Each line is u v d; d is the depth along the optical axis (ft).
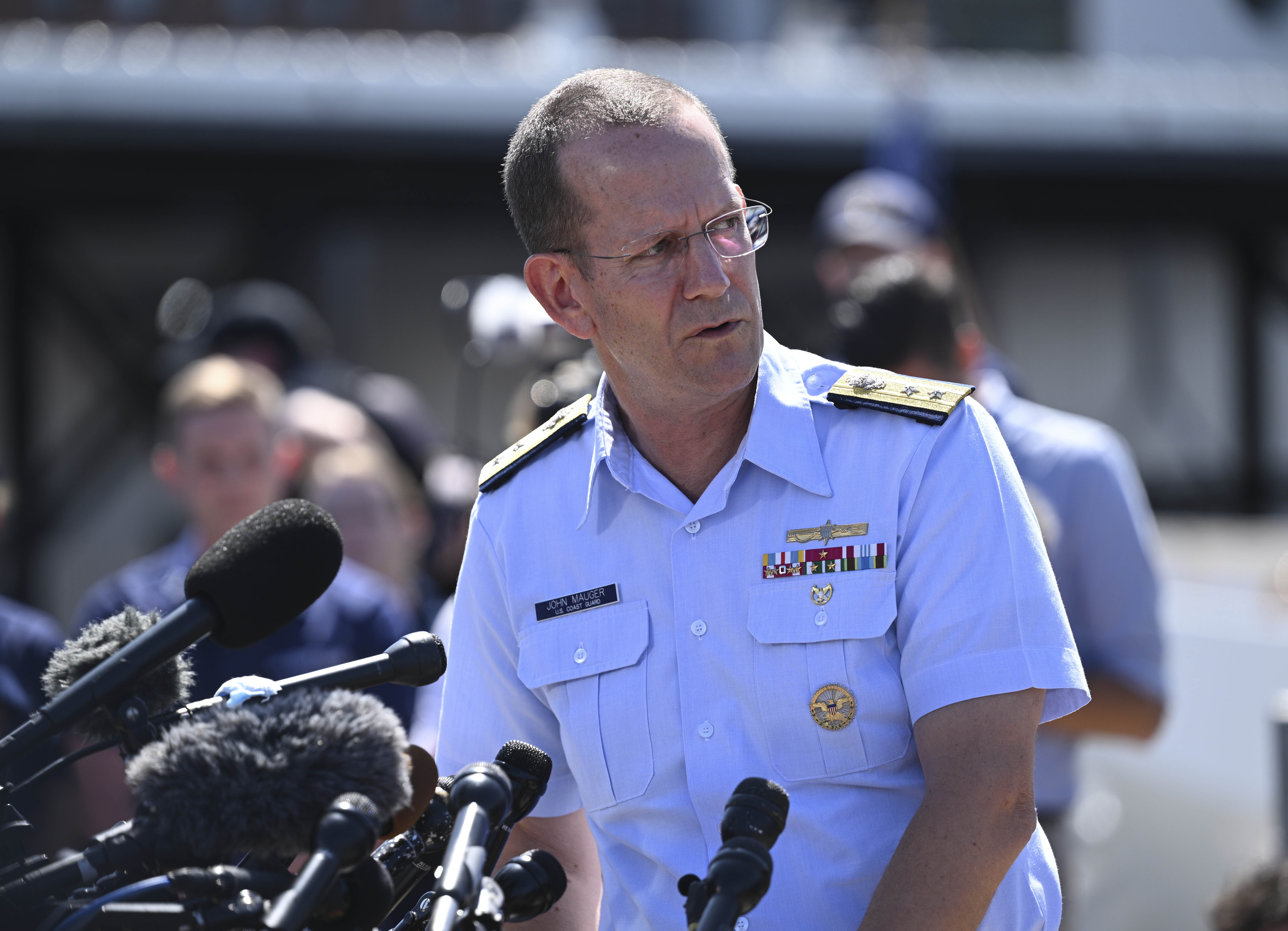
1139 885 51.60
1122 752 56.13
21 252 125.39
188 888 13.35
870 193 54.29
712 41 145.07
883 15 140.36
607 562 20.85
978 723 18.38
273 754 13.89
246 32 123.54
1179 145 122.01
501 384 133.69
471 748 22.33
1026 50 152.66
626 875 20.65
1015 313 156.35
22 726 15.02
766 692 19.47
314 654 37.76
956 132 118.93
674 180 19.45
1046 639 18.58
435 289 135.54
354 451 47.73
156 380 130.82
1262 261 156.66
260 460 41.42
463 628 22.54
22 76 102.63
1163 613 37.50
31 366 128.26
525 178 20.90
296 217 112.16
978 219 126.41
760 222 20.02
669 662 20.21
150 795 13.91
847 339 38.27
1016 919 19.62
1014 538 18.90
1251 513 158.40
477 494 25.14
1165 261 159.12
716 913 14.92
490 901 14.90
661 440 20.63
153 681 15.78
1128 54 152.56
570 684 20.68
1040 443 37.63
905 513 19.35
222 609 15.92
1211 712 52.26
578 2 135.54
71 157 106.42
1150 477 159.74
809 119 113.50
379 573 45.78
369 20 128.77
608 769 20.39
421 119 107.55
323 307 114.93
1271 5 153.28
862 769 19.29
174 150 105.91
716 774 19.63
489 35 131.64
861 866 19.15
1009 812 18.04
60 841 33.94
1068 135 119.96
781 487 20.11
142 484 133.28
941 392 19.88
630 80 20.30
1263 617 55.83
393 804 14.21
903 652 19.13
